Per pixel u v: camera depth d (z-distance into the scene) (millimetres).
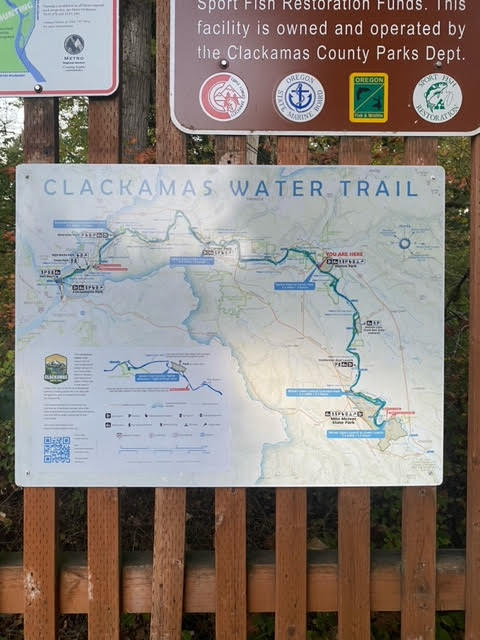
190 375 2006
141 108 4500
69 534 3248
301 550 2002
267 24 1981
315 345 2004
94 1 1998
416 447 2012
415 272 2010
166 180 1991
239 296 2004
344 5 1981
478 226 2027
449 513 3258
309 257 2002
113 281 2004
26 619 2002
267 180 1995
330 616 2811
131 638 2857
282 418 2006
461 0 1982
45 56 2002
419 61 1987
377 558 2100
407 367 2010
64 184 1996
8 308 3719
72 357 2004
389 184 2004
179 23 1984
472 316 2039
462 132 1996
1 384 3010
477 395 2023
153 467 2004
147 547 3258
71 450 2008
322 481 2006
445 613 2748
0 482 3297
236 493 2012
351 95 1986
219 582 1999
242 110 1992
